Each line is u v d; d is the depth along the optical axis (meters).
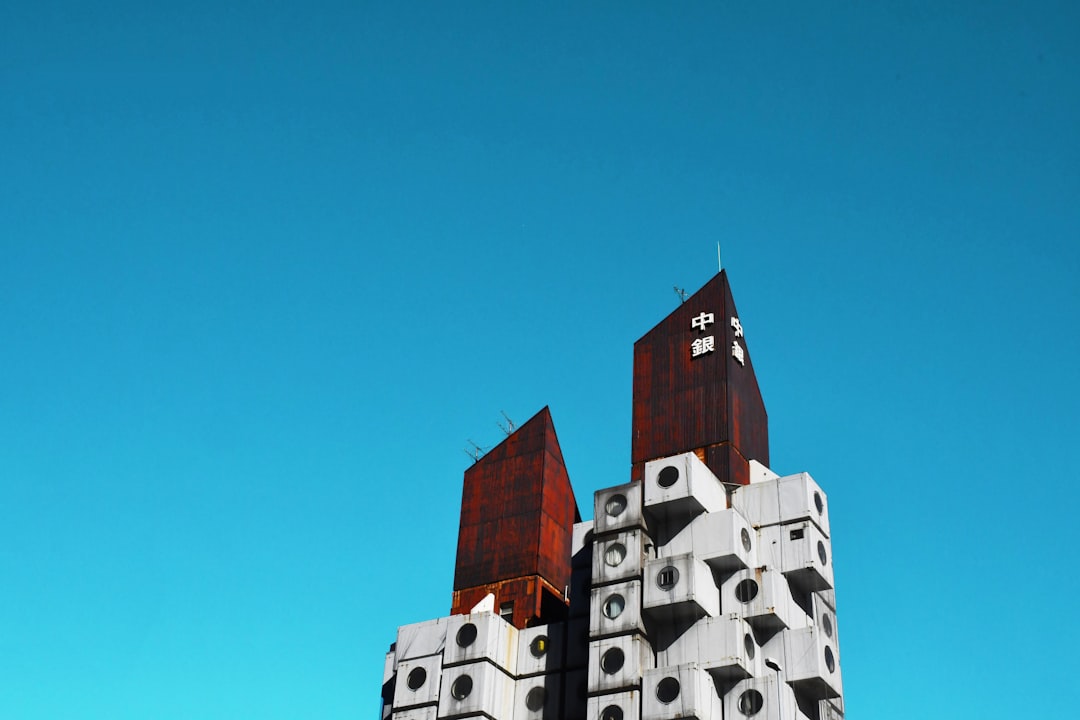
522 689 88.25
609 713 79.56
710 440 91.75
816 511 87.12
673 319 100.00
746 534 85.31
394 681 94.62
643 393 97.44
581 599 90.12
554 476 101.88
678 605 80.88
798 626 83.25
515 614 94.00
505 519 99.62
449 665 88.38
